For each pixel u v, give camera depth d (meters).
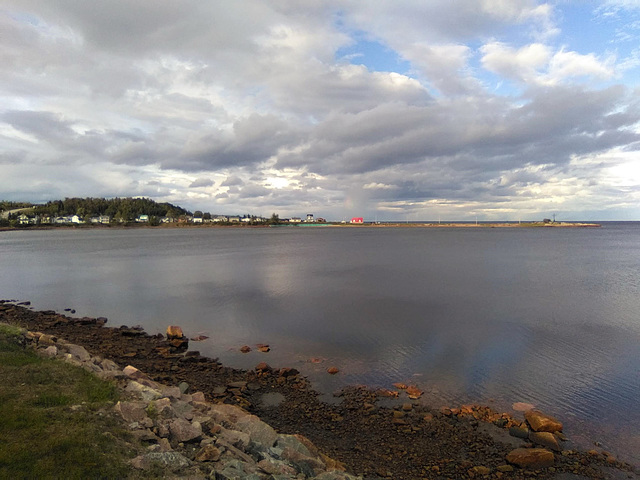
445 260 73.50
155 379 17.67
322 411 15.52
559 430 13.67
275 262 70.62
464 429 14.09
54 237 183.50
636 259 74.38
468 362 20.81
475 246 113.69
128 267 63.88
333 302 36.19
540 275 53.41
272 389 17.61
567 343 23.94
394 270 58.88
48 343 14.34
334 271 57.91
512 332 26.36
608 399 16.42
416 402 16.30
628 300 36.81
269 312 32.50
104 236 194.62
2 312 31.86
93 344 22.95
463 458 12.41
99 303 36.72
